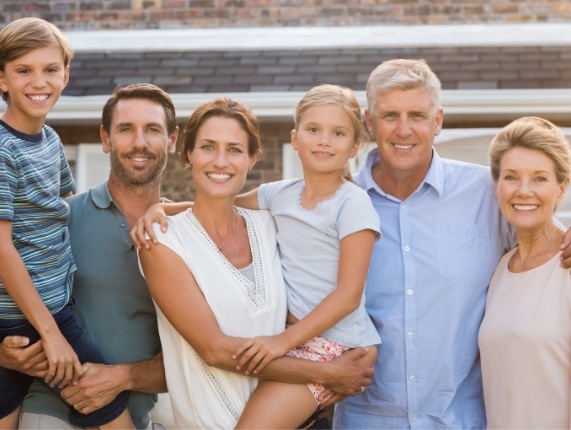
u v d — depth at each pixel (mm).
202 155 4023
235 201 4395
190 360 4023
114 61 9344
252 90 8703
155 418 5570
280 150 8859
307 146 4164
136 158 4297
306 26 10734
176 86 8875
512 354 4055
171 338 4109
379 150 4395
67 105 8672
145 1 10914
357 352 4070
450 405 4297
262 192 4395
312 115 4172
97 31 10312
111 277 4270
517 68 8734
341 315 3980
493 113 8398
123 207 4406
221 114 4062
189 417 4047
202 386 4008
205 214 4094
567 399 3951
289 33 9641
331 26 10680
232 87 8781
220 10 10820
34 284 4004
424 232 4398
